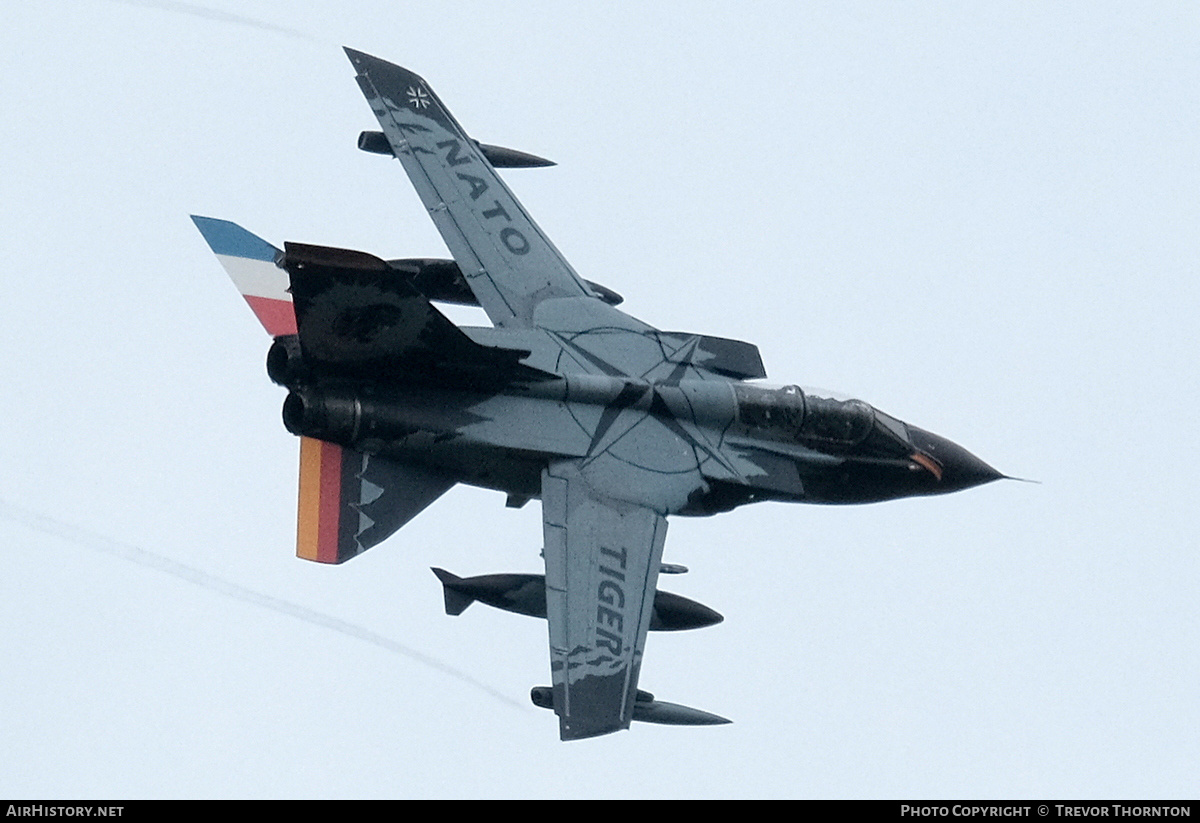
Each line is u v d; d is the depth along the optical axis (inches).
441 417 3289.9
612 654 3186.5
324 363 3203.7
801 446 3651.6
